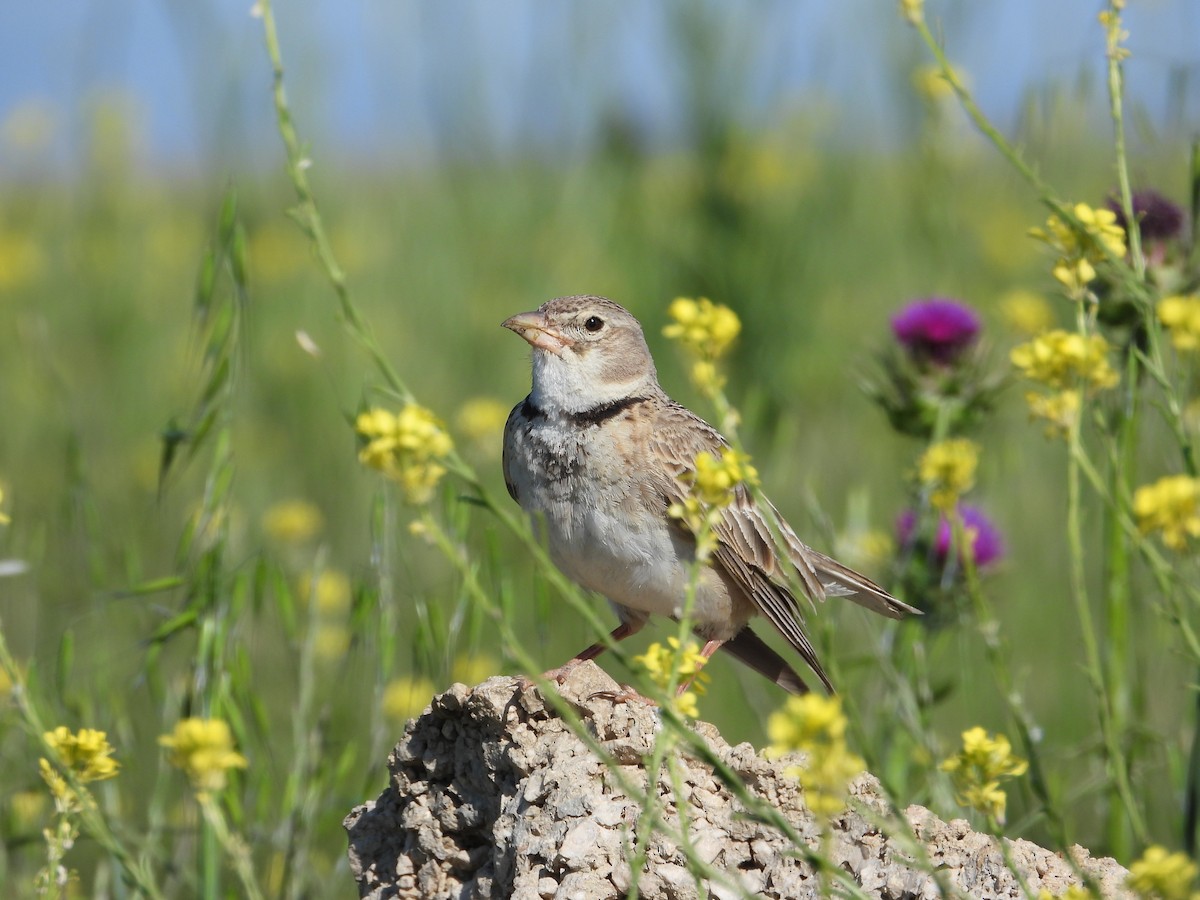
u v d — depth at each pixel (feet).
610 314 36.45
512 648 19.94
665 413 35.81
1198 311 23.63
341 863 31.17
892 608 36.04
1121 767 23.81
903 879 23.20
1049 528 44.42
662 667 21.70
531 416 36.09
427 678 38.14
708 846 23.90
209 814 19.85
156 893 22.62
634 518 34.65
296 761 32.09
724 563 35.22
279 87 23.29
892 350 40.04
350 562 44.60
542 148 63.52
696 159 62.49
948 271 57.26
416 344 60.80
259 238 65.92
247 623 34.32
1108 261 24.82
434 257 66.33
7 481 51.47
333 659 39.63
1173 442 34.09
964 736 22.13
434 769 26.76
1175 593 23.79
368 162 70.95
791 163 63.52
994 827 21.34
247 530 46.09
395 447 19.77
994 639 24.53
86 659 38.34
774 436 50.62
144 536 46.65
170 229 74.08
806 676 40.78
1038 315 45.55
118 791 34.88
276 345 58.90
